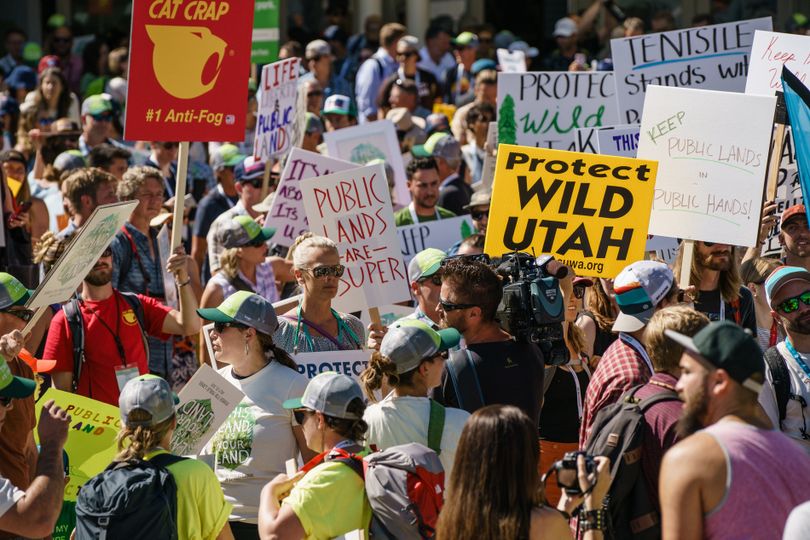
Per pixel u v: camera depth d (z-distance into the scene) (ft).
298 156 113.91
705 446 43.96
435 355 60.18
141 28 82.89
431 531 53.21
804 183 78.59
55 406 58.44
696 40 107.14
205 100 84.74
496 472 47.24
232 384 67.15
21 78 190.08
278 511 55.36
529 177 78.33
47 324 87.92
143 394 56.80
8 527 54.70
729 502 43.39
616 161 77.97
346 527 54.70
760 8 223.30
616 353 63.46
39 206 121.49
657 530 55.36
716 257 80.64
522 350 65.46
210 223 131.13
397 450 54.49
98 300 82.38
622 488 55.21
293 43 191.72
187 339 103.96
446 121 163.43
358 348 81.56
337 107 159.33
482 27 214.07
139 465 55.62
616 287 64.39
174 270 84.48
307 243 78.74
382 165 86.17
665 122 81.20
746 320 82.79
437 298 77.77
